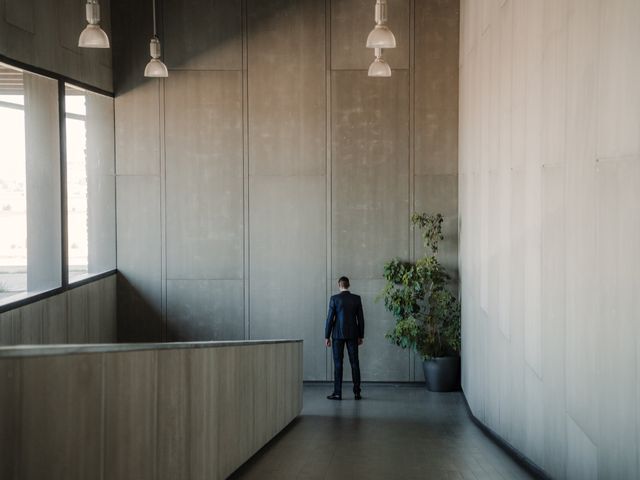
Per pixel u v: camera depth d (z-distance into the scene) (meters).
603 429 4.01
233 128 12.43
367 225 12.44
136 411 4.02
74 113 11.62
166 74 10.70
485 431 8.90
